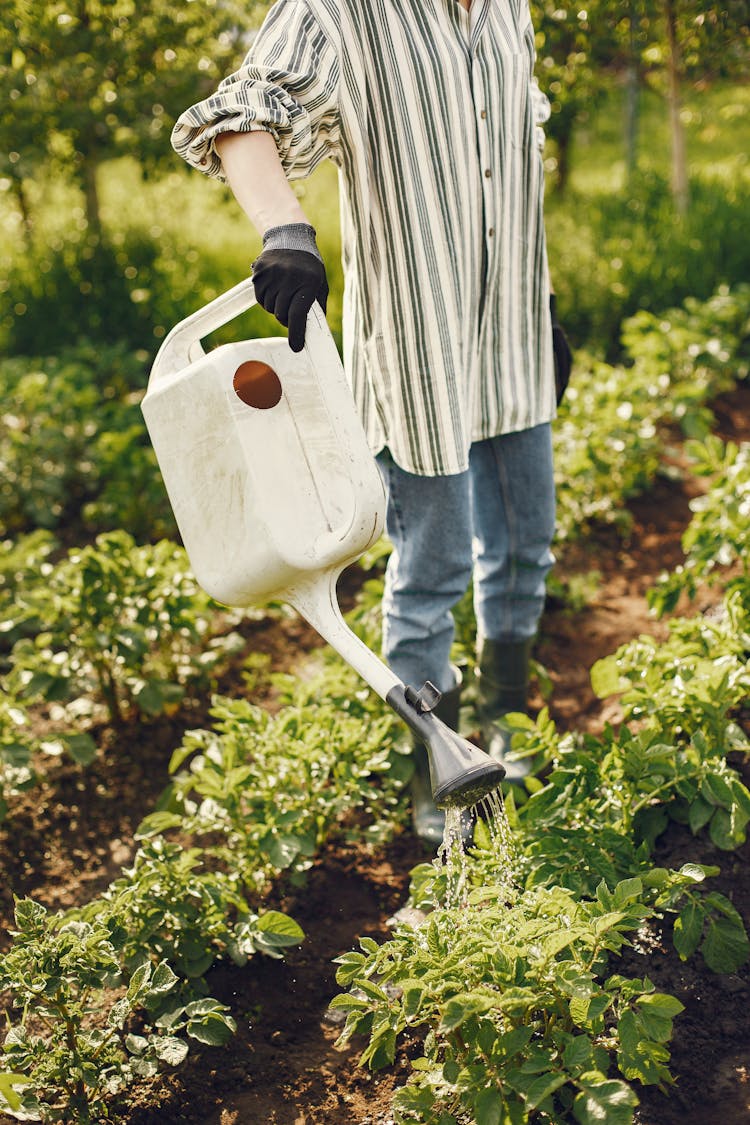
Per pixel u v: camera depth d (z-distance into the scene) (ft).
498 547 8.86
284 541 6.42
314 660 12.04
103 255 22.76
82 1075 6.51
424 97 6.90
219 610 12.78
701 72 18.33
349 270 7.73
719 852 7.93
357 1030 6.75
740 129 37.27
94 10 20.61
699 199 23.58
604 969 6.97
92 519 15.05
